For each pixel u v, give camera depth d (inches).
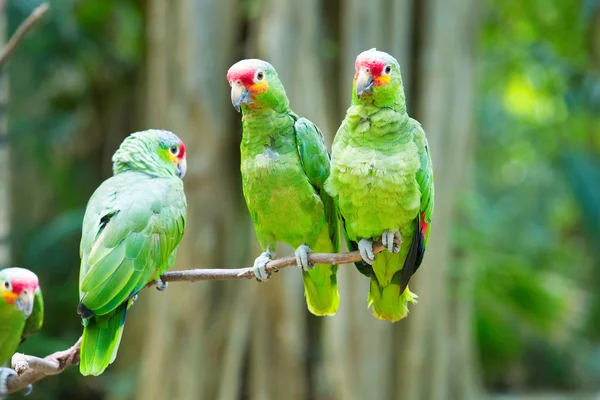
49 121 524.7
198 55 380.2
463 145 386.6
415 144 185.2
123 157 210.4
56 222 514.0
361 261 197.5
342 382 368.5
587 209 585.6
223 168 390.0
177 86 384.8
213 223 386.3
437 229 379.2
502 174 725.9
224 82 386.3
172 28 386.6
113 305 178.7
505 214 670.5
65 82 539.2
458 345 396.5
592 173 587.8
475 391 402.0
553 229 716.0
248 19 386.3
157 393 384.2
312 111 366.0
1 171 324.5
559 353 552.7
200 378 379.9
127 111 519.2
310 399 389.4
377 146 182.1
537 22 564.4
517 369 545.3
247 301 379.9
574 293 561.3
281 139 197.6
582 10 509.0
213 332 384.5
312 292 203.0
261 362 376.2
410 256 187.2
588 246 644.7
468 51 390.3
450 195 382.0
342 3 378.0
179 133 383.2
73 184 537.3
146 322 424.8
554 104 639.1
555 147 656.4
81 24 509.7
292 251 364.2
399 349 381.1
